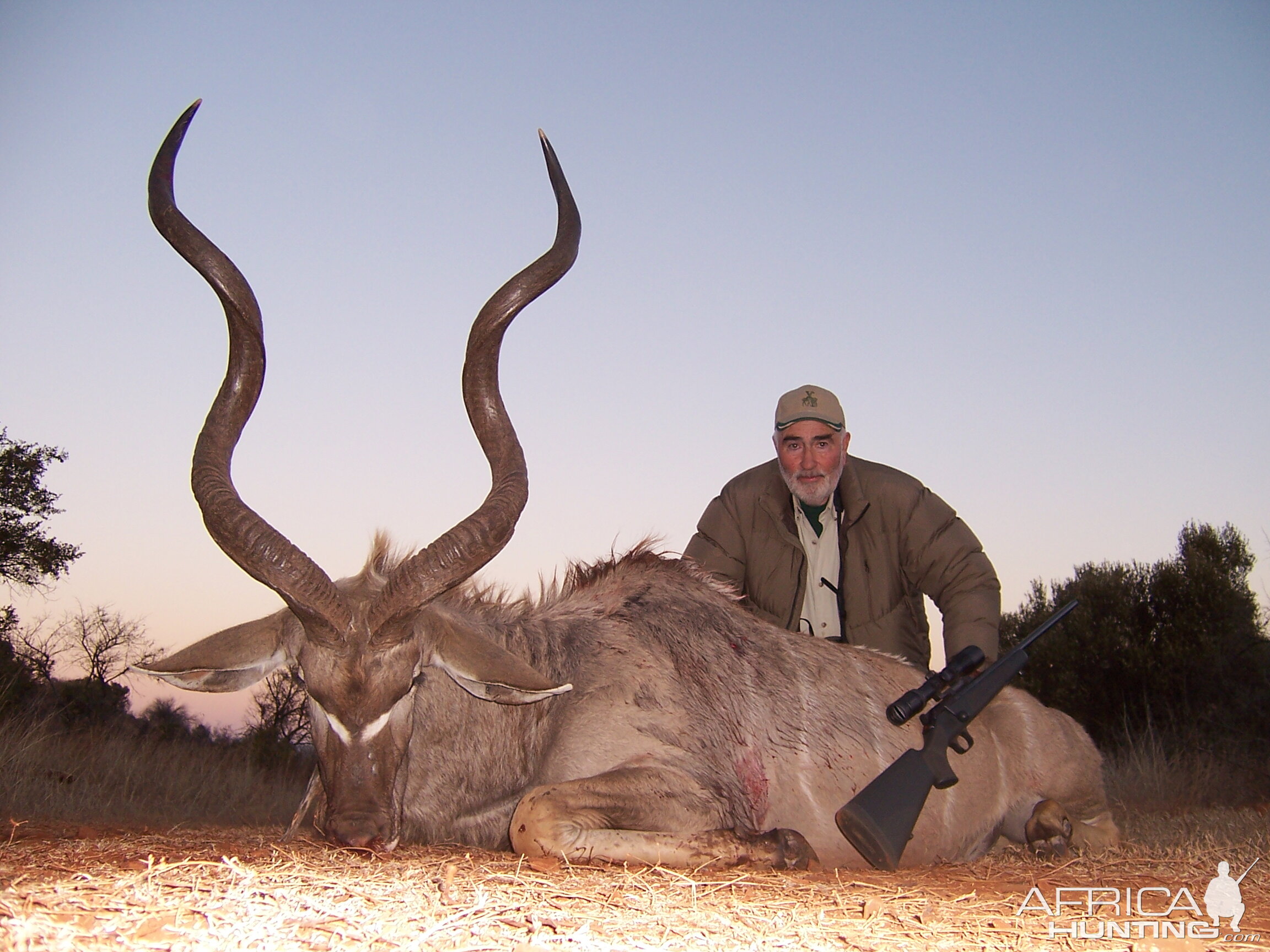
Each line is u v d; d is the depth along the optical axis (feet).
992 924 10.68
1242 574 54.95
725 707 16.20
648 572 17.61
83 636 47.73
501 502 14.37
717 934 9.59
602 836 13.85
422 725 15.08
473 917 9.37
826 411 19.19
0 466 47.29
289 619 14.30
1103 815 18.80
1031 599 58.95
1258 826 19.15
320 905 9.44
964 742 17.49
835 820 15.99
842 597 19.43
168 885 10.03
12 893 9.24
